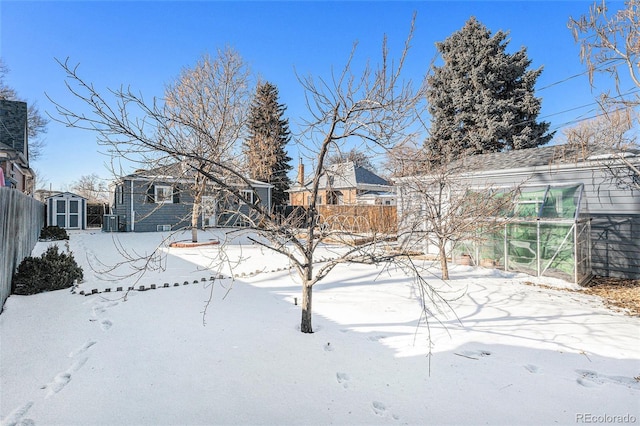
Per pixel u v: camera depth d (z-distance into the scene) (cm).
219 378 316
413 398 291
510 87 1998
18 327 429
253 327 446
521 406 281
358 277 791
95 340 397
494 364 356
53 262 619
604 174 841
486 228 819
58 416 255
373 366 347
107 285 662
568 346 404
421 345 401
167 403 275
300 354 369
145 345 386
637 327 471
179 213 1925
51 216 1958
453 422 258
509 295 643
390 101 368
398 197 991
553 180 921
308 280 429
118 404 272
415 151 583
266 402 281
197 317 484
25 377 310
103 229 1911
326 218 478
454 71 2033
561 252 782
